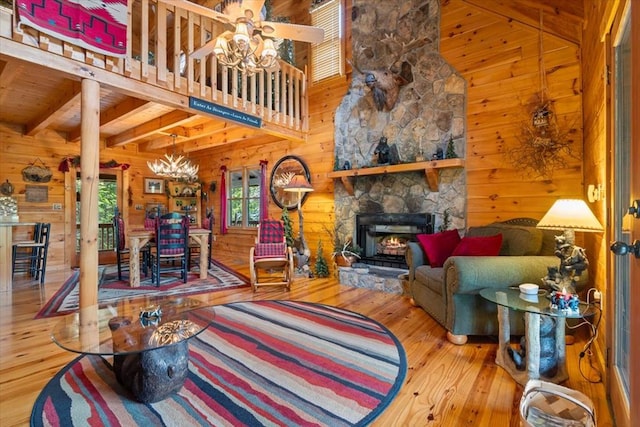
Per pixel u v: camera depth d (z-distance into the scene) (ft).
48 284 15.16
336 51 17.31
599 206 7.53
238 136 18.70
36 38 8.41
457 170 12.96
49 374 6.79
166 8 11.37
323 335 8.77
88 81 9.45
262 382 6.38
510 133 11.65
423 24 14.17
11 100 14.26
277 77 16.05
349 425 5.13
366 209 15.92
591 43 8.32
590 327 8.31
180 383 6.06
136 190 23.27
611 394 5.78
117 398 5.87
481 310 8.30
